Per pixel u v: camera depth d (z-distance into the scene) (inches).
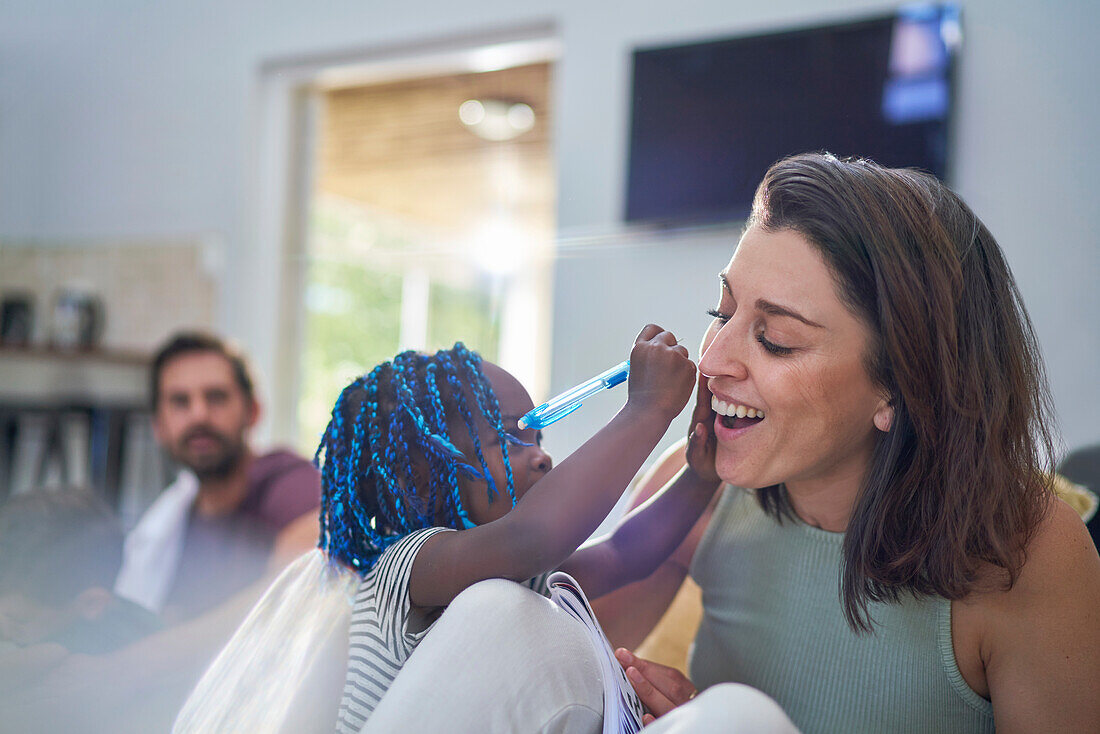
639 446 28.4
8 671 42.5
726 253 42.2
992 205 94.9
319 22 134.9
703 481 34.2
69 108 152.4
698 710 21.4
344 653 29.4
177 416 68.3
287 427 140.5
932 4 97.8
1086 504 38.4
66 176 152.3
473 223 225.1
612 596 35.7
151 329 144.1
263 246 140.4
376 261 132.3
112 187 148.6
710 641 34.4
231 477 68.4
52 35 153.9
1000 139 95.2
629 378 30.1
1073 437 89.0
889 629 28.8
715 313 30.3
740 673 32.5
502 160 191.0
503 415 32.6
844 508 30.4
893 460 27.8
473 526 31.6
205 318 140.3
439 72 134.6
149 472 134.7
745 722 20.7
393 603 27.7
